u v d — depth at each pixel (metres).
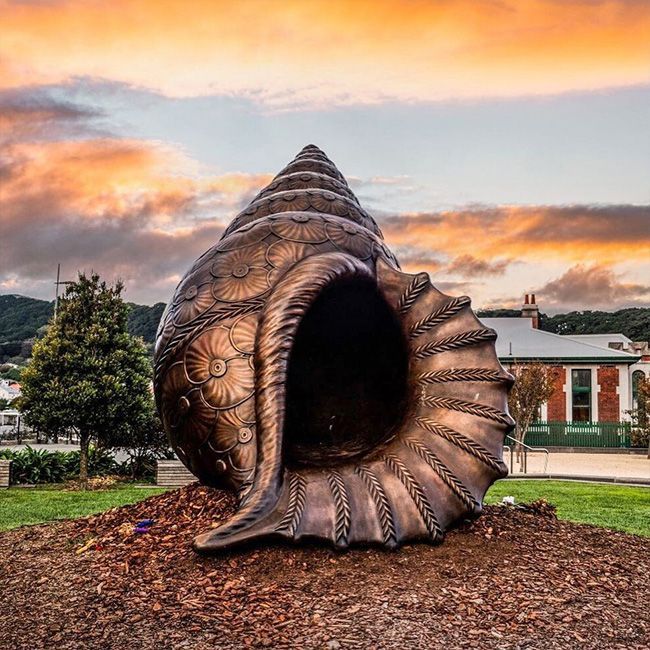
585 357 40.81
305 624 4.75
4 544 6.77
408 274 6.97
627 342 50.47
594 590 5.56
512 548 6.22
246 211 7.61
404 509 5.95
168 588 5.30
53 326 16.66
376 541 5.75
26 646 4.54
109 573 5.65
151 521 6.77
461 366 6.63
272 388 5.93
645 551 6.84
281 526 5.56
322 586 5.27
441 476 6.14
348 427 6.76
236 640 4.56
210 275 6.53
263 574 5.43
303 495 5.75
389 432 6.59
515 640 4.62
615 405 40.56
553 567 5.93
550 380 33.47
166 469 16.48
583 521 10.88
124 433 17.20
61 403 15.91
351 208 7.70
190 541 6.10
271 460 5.81
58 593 5.35
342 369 6.87
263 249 6.59
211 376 6.12
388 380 6.91
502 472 6.33
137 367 17.14
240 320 6.23
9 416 51.97
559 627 4.85
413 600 5.10
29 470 17.22
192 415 6.20
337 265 6.33
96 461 18.38
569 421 40.38
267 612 4.90
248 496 5.77
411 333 6.74
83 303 16.73
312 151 8.92
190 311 6.37
